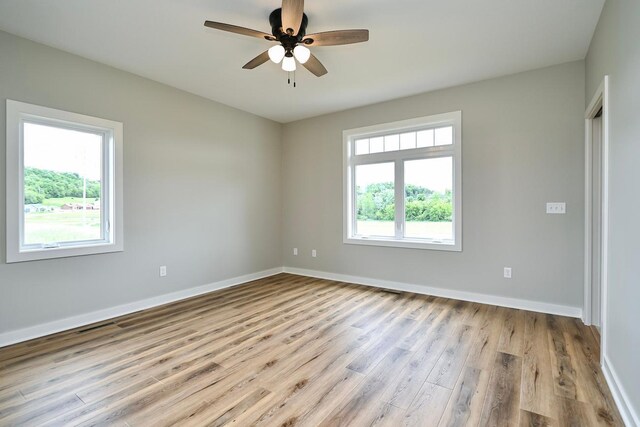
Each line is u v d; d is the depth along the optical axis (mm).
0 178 2633
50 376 2176
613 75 2104
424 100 4121
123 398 1928
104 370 2254
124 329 3006
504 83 3598
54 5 2311
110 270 3338
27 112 2768
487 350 2533
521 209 3527
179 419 1739
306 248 5340
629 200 1771
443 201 4129
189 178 4098
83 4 2307
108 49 2975
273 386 2055
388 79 3672
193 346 2637
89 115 3158
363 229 4836
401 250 4359
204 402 1891
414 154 4305
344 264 4910
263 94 4160
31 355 2477
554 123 3348
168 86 3846
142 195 3604
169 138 3867
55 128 3039
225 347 2615
